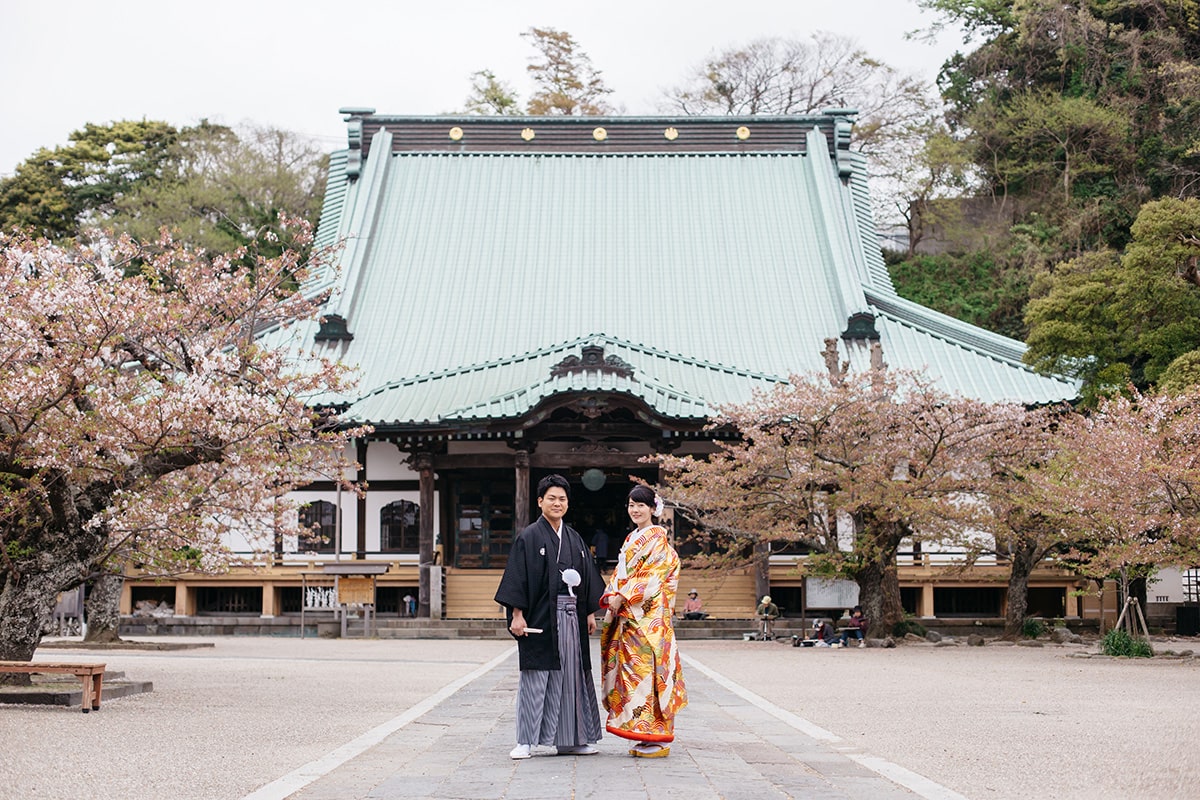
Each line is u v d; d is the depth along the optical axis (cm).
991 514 3136
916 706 1588
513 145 5209
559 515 1069
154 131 6938
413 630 3628
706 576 3528
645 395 3684
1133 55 6178
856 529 3219
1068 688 1877
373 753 1081
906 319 4488
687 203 4978
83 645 3002
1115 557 2527
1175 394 2819
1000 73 6819
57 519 1670
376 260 4766
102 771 998
